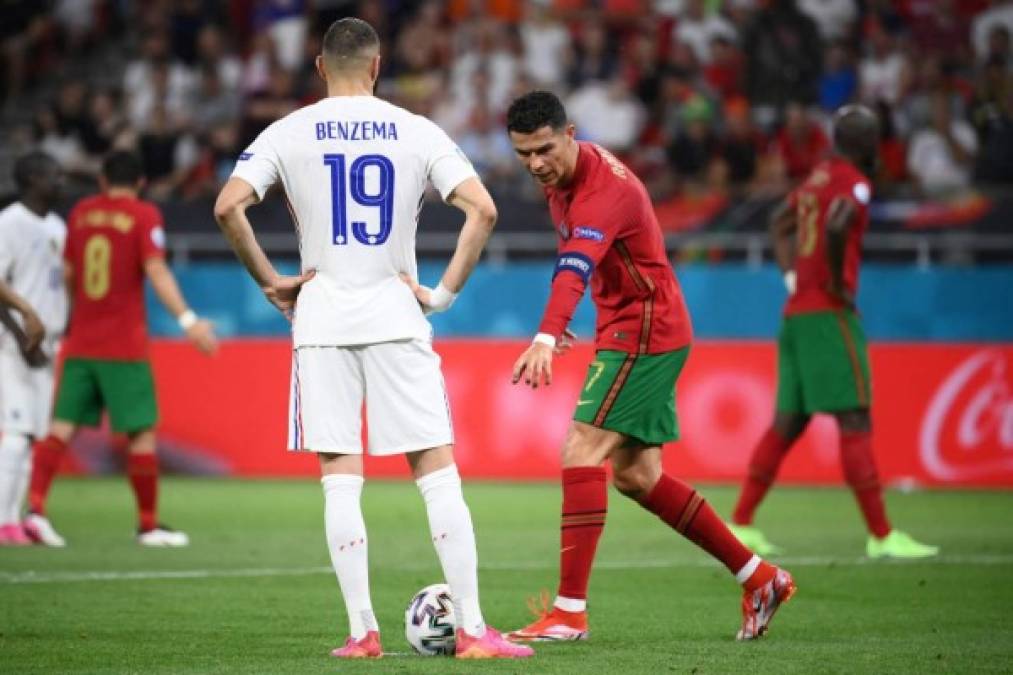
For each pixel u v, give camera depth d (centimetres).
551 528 3969
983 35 6662
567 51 6725
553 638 2150
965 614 2489
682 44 6550
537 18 6944
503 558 3325
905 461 5322
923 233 5609
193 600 2608
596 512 2166
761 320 5562
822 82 6525
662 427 2200
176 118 6850
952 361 5297
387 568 3106
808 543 3634
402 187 1955
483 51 6812
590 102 6500
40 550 3416
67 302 3681
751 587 2197
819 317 3347
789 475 5378
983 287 5456
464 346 5534
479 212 1938
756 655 2030
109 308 3531
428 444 1950
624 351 2166
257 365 5678
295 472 5628
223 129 6556
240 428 5675
